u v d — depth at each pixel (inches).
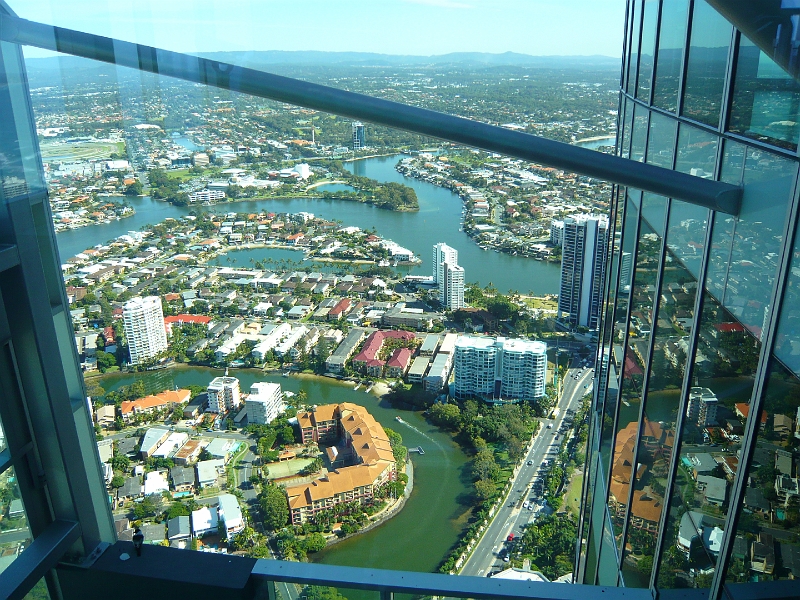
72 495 80.4
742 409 60.5
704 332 69.9
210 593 74.0
